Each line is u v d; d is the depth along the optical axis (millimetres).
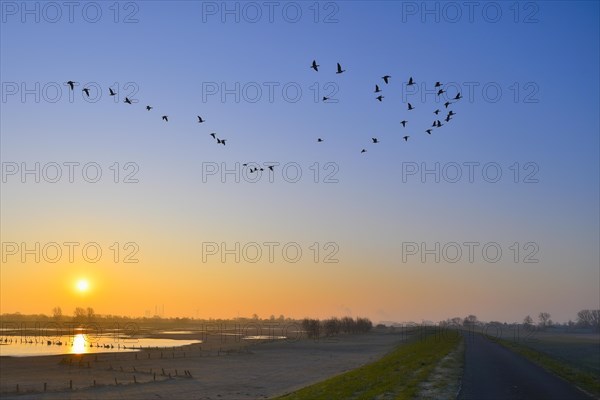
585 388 33281
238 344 173750
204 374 83250
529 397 29297
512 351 74125
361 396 31891
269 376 79812
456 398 28953
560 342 171375
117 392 64250
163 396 61000
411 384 35625
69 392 64562
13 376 81312
